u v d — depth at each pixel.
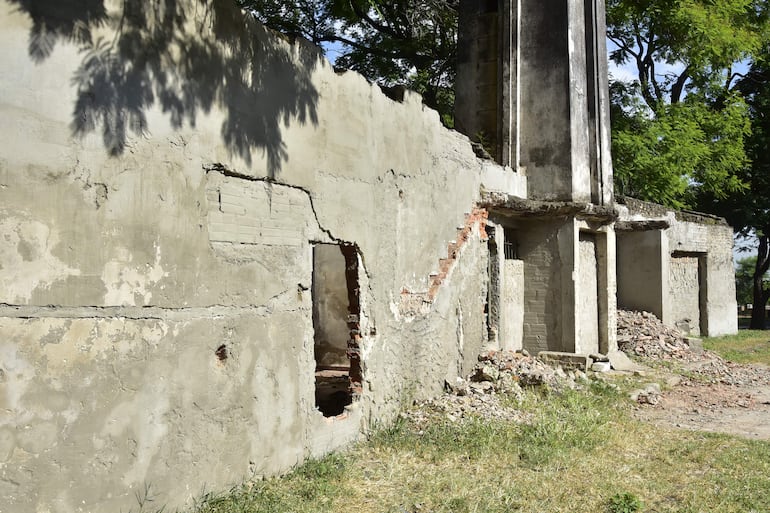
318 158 6.61
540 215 12.20
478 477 6.39
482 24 12.99
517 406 8.96
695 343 15.61
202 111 5.23
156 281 4.82
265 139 5.89
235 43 5.58
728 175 25.31
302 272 6.37
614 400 10.16
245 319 5.65
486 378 10.00
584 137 12.98
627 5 22.36
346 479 6.07
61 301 4.21
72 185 4.28
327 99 6.78
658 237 17.55
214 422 5.32
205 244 5.25
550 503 5.82
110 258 4.50
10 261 3.97
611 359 13.62
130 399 4.62
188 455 5.07
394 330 8.02
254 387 5.74
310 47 6.55
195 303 5.15
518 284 12.52
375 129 7.65
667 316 17.56
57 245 4.20
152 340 4.79
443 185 9.41
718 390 11.95
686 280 20.39
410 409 8.30
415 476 6.32
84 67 4.36
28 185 4.05
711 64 23.33
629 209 16.91
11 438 3.95
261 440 5.81
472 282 10.38
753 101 27.45
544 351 12.41
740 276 50.25
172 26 4.98
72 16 4.30
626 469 6.89
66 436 4.22
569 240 12.39
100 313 4.44
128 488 4.60
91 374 4.37
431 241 9.04
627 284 17.89
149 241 4.77
